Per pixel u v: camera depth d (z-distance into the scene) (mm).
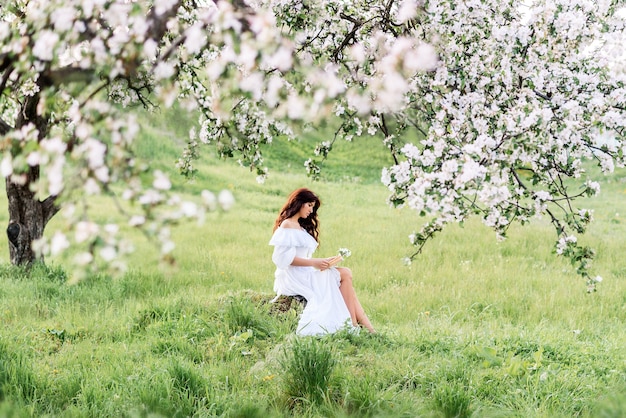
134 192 3121
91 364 5695
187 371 5035
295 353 5016
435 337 6543
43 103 3543
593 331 7652
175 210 3098
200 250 13328
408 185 4613
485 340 6445
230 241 14758
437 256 13133
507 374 5281
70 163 3213
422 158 4613
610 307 9312
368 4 5805
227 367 5520
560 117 5012
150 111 5527
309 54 5633
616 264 12664
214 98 3785
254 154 5914
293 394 4875
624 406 4406
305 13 5570
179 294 9219
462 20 5348
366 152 29453
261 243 14477
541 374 5262
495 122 4938
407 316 8703
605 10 5473
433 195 4402
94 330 6930
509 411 4551
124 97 5223
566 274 11883
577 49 5543
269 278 11102
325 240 14773
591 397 4871
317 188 23422
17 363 5098
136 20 3305
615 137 5125
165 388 4746
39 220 10234
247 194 21266
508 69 5352
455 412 4484
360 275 11227
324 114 3211
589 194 5348
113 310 8055
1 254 12633
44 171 3117
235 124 5512
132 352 6051
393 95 3033
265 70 4602
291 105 3219
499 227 5344
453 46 5391
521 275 11328
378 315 8680
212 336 6539
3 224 15781
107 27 3848
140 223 3092
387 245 14078
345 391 4805
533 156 4871
